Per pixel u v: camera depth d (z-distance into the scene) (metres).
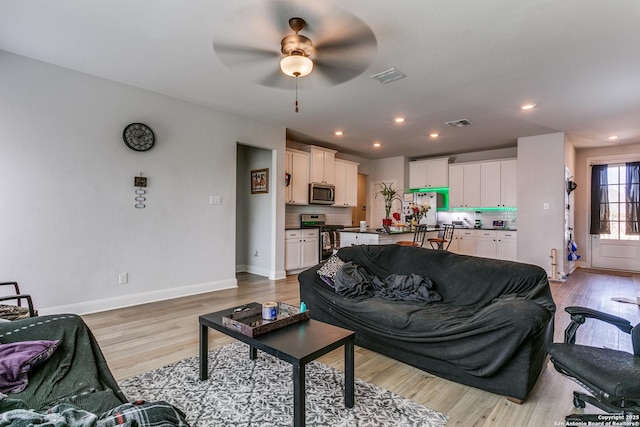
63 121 3.34
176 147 4.20
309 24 2.42
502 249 6.57
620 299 4.37
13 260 3.07
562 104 4.16
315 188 6.46
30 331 1.66
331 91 3.83
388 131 5.70
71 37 2.72
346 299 2.87
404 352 2.43
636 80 3.41
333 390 2.08
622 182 6.64
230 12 2.32
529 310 1.90
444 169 7.54
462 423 1.76
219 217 4.69
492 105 4.25
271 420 1.77
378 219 8.53
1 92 3.00
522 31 2.53
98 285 3.59
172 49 2.90
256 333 1.88
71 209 3.40
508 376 1.95
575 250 6.32
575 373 1.58
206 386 2.11
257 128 5.15
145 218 3.95
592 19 2.36
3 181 3.02
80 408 1.17
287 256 5.79
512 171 6.61
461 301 2.72
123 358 2.49
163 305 3.87
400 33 2.55
